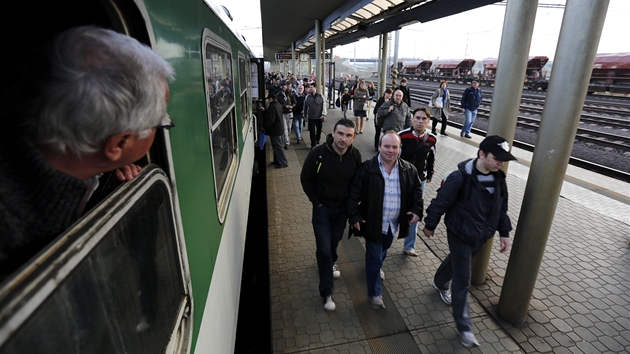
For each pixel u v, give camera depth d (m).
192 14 1.66
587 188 5.83
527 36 2.64
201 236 1.53
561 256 3.92
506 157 2.34
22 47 0.96
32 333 0.52
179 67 1.34
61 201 0.67
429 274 3.62
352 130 2.71
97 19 0.93
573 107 2.34
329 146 2.84
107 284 0.75
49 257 0.54
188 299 1.23
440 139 9.43
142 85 0.65
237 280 2.77
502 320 2.99
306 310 3.12
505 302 2.95
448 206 2.63
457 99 23.03
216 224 1.94
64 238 0.58
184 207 1.29
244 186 4.01
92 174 0.74
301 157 8.19
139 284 0.91
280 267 3.75
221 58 2.75
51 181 0.65
